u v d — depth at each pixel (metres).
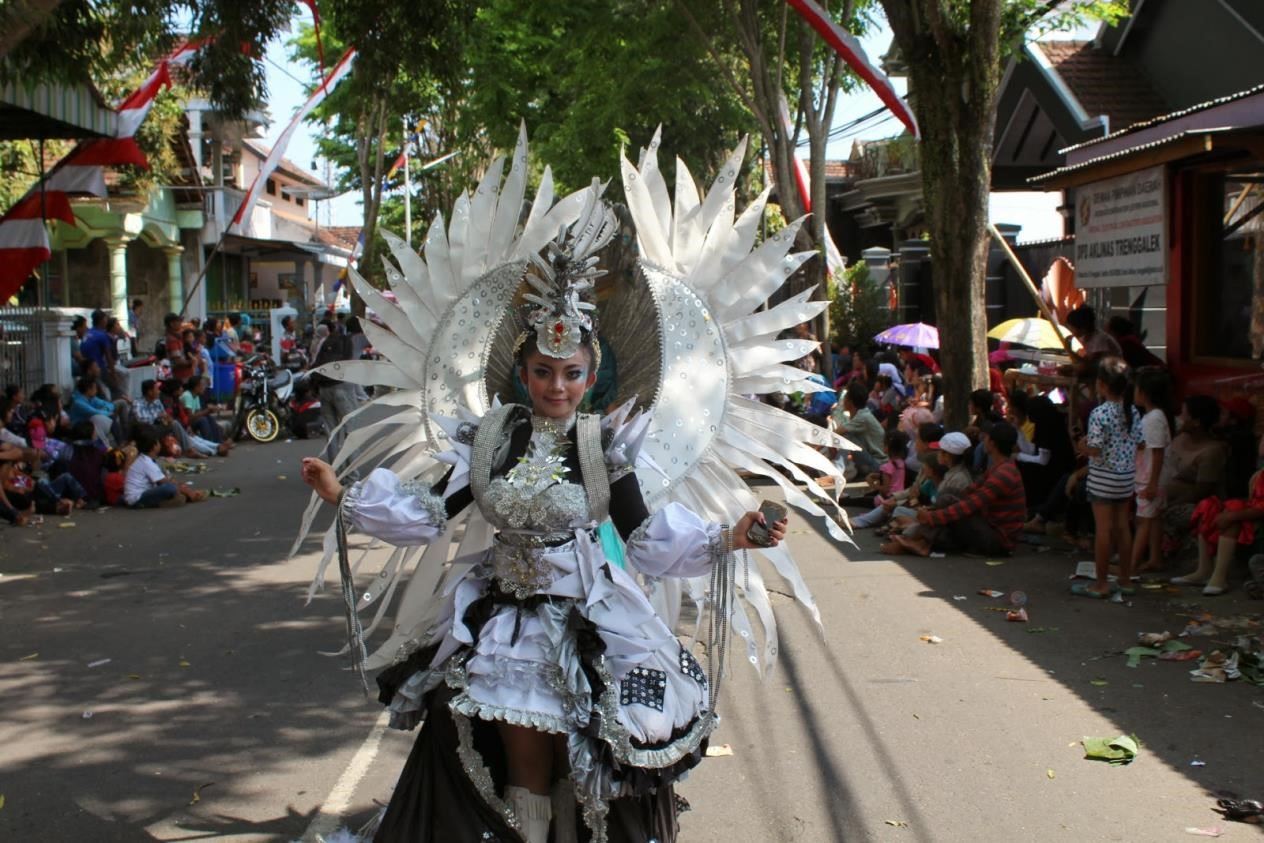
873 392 14.53
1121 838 4.32
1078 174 11.13
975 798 4.69
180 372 18.92
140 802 4.70
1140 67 17.70
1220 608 7.46
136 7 11.07
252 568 9.15
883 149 26.86
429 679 3.57
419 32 13.27
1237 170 10.20
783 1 16.36
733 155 3.99
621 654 3.42
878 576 8.69
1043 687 6.05
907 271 21.83
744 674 6.34
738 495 4.00
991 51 10.75
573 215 3.94
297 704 5.88
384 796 4.74
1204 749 5.17
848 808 4.61
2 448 11.34
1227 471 8.74
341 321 12.41
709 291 4.00
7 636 7.22
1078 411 9.82
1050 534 10.12
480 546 3.73
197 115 30.44
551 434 3.58
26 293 27.06
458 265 3.95
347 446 4.02
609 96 19.89
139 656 6.76
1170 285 11.14
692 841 4.33
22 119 13.95
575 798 3.56
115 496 12.20
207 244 33.47
